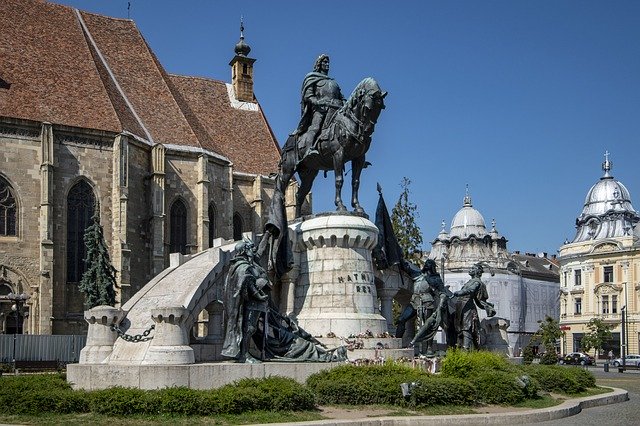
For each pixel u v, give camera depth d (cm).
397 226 5866
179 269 2633
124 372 1991
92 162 6275
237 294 2191
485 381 2153
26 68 6562
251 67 9619
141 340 2177
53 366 4869
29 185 5981
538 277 12331
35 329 5831
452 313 3206
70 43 7144
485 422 1845
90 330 2284
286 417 1719
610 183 10825
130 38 8069
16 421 1681
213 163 7394
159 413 1720
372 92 2753
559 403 2258
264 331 2253
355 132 2784
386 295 3169
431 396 1970
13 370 4584
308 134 2947
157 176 6656
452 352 2373
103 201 6294
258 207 8038
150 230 6631
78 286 6147
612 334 9825
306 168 3048
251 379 1958
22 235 5909
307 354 2328
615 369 6931
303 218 2947
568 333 10488
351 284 2748
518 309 11394
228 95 9462
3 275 5784
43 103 6316
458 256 11669
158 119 7312
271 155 8906
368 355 2556
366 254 2830
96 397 1775
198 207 7012
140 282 6531
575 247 10588
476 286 3284
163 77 7919
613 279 9988
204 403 1733
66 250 6084
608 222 10506
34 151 6041
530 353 5031
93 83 6838
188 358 2102
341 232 2761
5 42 6681
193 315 2316
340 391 1944
